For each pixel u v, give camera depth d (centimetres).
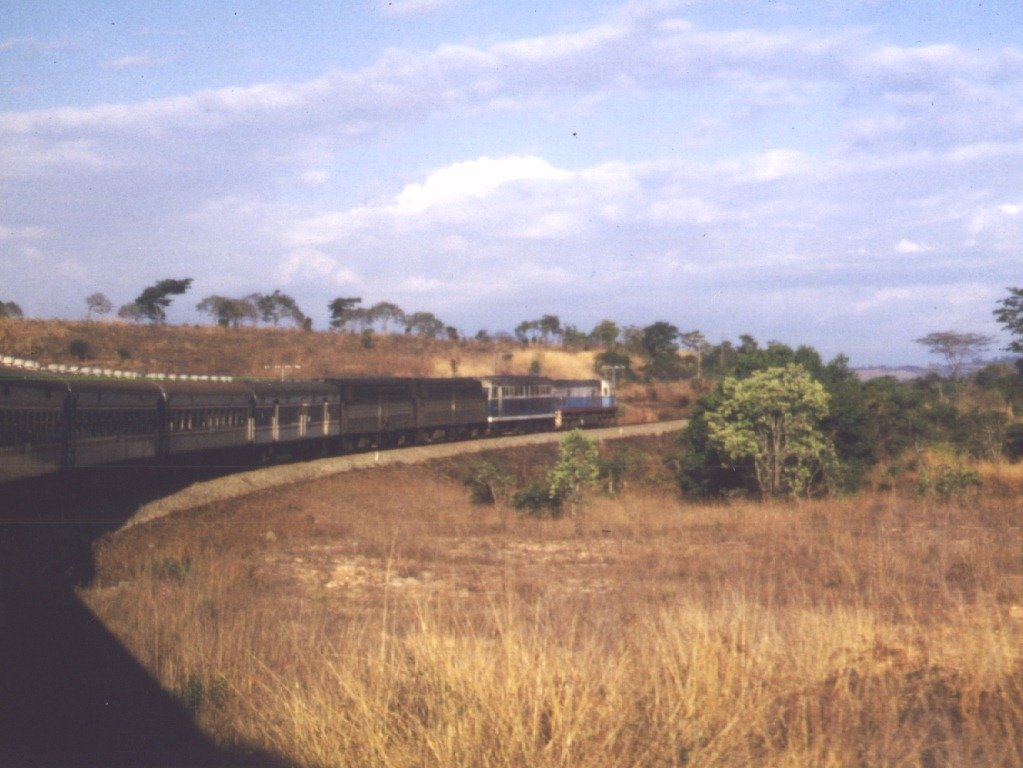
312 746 768
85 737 833
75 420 2472
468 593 1568
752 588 1511
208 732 853
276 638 1115
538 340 13312
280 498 3089
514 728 733
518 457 5262
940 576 1565
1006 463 3472
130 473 2916
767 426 3056
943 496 2880
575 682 815
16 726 861
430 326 12900
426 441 5509
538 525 2519
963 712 828
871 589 1441
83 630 1170
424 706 823
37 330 8512
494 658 870
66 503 2491
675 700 801
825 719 805
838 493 2995
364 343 10862
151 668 1012
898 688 898
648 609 1293
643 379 10981
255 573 1700
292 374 8869
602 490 3456
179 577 1577
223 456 3603
